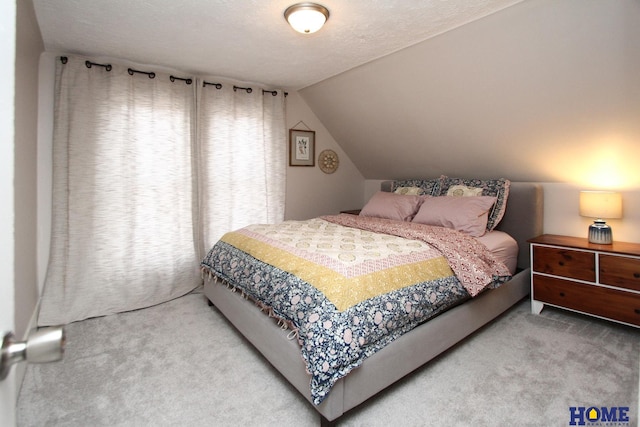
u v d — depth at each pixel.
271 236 2.51
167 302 3.06
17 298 1.75
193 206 3.29
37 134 2.55
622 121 2.27
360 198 4.88
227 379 1.90
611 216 2.50
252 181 3.63
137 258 2.96
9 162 0.45
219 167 3.42
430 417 1.59
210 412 1.64
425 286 1.91
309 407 1.68
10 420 0.51
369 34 2.39
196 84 3.26
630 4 1.74
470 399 1.71
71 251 2.67
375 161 4.38
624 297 2.28
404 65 2.83
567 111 2.43
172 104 3.12
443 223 2.91
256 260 2.24
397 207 3.37
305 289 1.72
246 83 3.59
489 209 2.95
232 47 2.62
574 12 1.90
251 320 2.07
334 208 4.57
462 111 2.95
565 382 1.83
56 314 2.59
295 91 4.04
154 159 3.03
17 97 1.75
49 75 2.64
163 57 2.83
